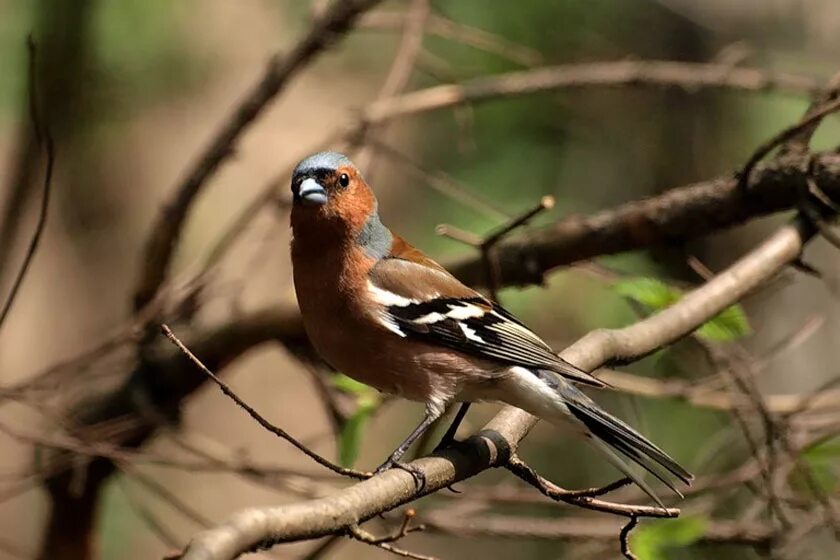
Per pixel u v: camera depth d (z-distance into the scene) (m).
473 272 9.06
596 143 12.41
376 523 11.31
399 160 11.13
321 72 13.38
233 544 4.35
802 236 7.96
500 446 6.50
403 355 6.92
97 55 11.77
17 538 15.18
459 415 7.18
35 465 9.04
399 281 7.01
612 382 9.38
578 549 10.29
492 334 6.96
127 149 15.45
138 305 9.89
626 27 12.89
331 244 6.95
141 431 9.93
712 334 7.80
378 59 13.12
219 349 9.62
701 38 13.15
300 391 18.12
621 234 8.55
